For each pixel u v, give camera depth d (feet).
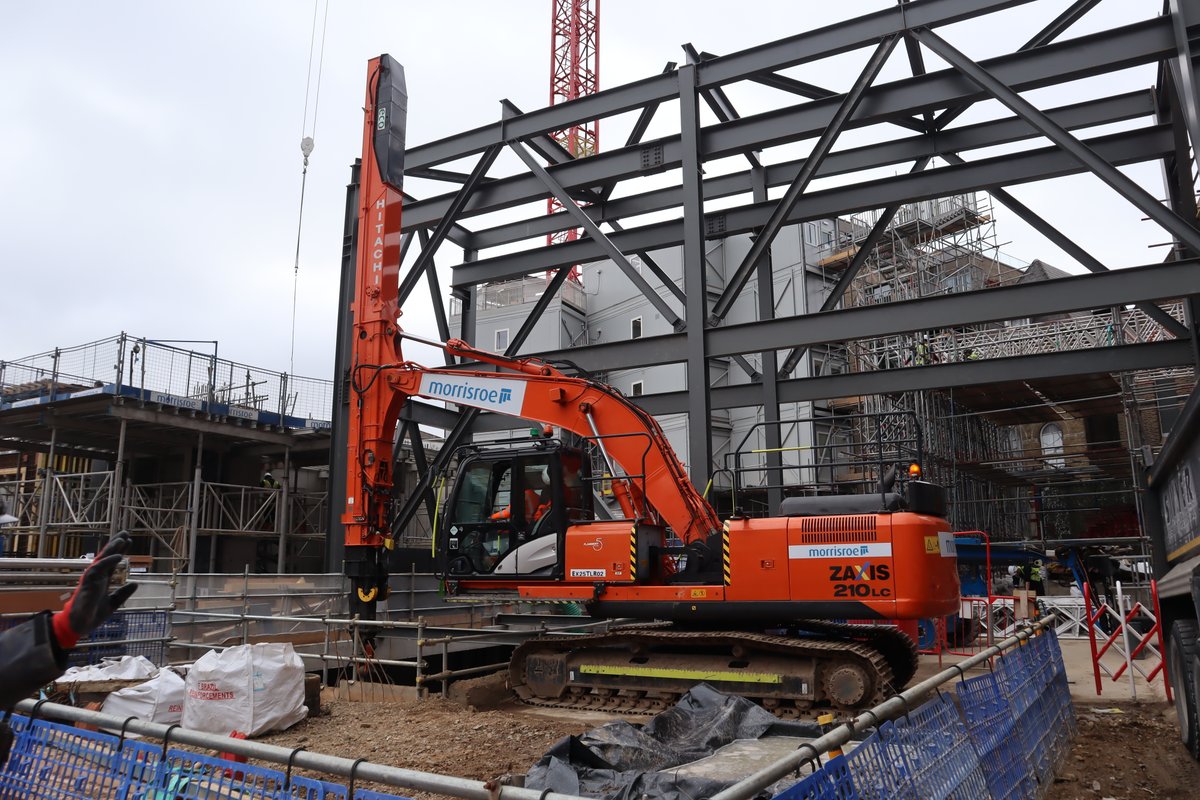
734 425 111.55
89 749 12.50
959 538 63.26
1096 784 24.09
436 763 25.26
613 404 38.47
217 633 45.75
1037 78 43.73
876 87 47.96
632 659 35.76
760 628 35.27
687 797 13.01
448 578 38.73
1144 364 48.60
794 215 57.21
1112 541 71.72
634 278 51.42
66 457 94.12
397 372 43.04
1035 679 25.04
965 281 101.24
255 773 10.66
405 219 62.69
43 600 29.96
